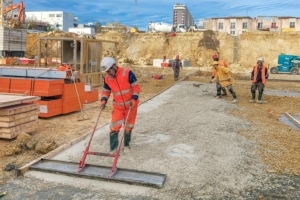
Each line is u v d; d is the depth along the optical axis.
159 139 7.29
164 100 13.55
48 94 9.36
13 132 6.98
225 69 13.07
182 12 128.25
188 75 28.75
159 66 40.34
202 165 5.74
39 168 5.33
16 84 9.53
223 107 11.95
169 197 4.57
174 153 6.34
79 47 16.75
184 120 9.34
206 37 48.03
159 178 5.08
